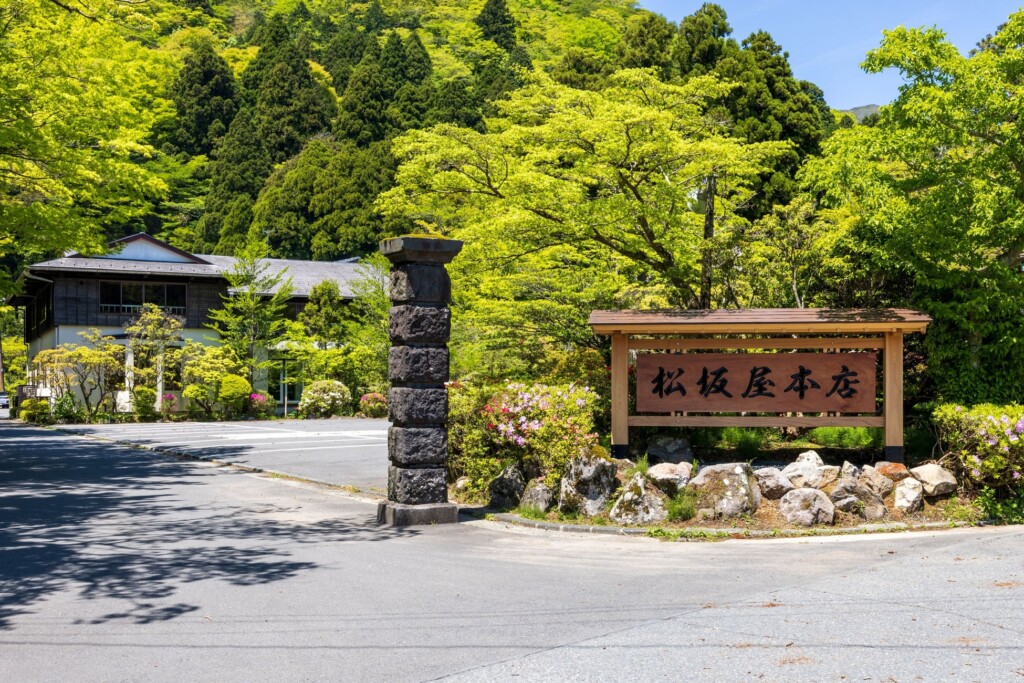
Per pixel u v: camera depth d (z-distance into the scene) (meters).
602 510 8.56
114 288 29.95
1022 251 11.37
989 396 11.42
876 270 12.35
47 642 4.80
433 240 8.61
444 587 6.04
